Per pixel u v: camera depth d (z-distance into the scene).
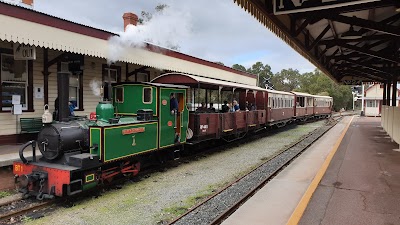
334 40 10.39
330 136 18.78
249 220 5.33
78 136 7.32
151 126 9.20
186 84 11.95
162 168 10.34
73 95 11.57
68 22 9.51
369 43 12.57
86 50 10.13
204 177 9.30
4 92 9.40
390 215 5.18
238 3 5.90
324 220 4.98
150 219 6.08
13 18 8.03
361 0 6.04
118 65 13.56
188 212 6.34
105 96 12.63
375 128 23.00
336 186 6.86
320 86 69.50
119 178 8.82
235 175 9.60
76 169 6.61
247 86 16.58
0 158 7.49
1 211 6.22
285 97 24.27
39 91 10.30
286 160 11.55
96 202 7.04
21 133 9.67
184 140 11.06
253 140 17.88
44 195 6.68
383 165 9.02
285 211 5.77
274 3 6.82
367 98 47.38
